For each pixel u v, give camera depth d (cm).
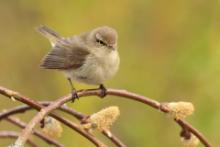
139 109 1484
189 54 1527
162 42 1548
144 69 1530
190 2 1566
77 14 1538
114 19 1547
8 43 1552
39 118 647
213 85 1488
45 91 1513
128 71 1526
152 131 1473
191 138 749
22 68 1538
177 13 1560
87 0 1539
